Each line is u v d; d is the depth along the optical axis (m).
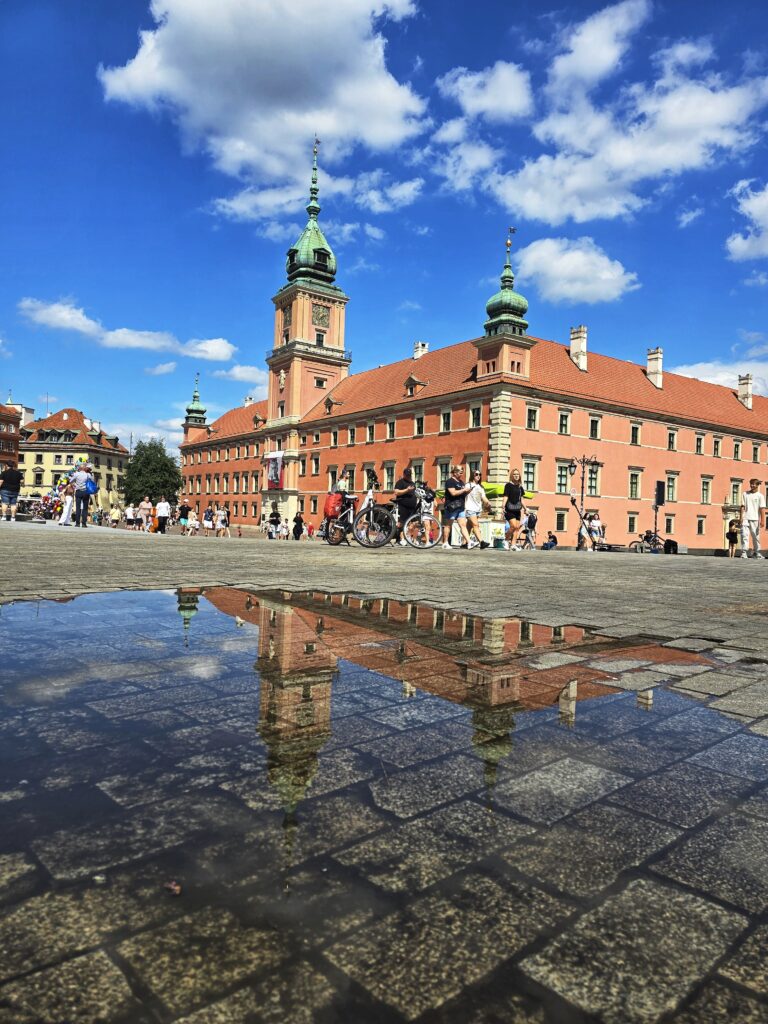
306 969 0.99
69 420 102.31
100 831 1.39
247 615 4.16
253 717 2.17
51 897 1.15
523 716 2.26
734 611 4.98
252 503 69.19
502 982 0.97
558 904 1.17
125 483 78.25
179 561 8.09
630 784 1.72
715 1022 0.91
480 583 6.69
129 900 1.15
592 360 48.97
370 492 13.78
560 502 42.38
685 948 1.07
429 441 45.78
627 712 2.34
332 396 59.94
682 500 48.81
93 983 0.95
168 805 1.52
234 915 1.11
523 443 40.91
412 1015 0.90
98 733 1.99
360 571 7.53
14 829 1.39
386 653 3.22
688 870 1.30
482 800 1.59
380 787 1.65
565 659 3.19
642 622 4.34
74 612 4.11
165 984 0.95
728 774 1.80
